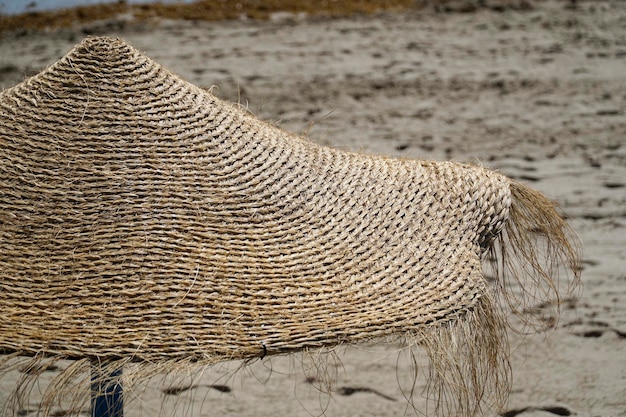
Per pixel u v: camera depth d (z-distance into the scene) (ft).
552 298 27.27
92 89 13.25
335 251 12.92
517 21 53.16
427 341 12.18
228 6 53.78
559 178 35.99
